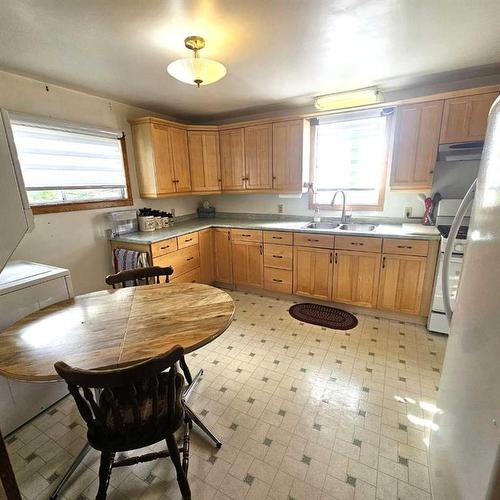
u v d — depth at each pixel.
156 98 2.96
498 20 1.63
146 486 1.33
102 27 1.62
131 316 1.46
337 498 1.26
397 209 3.15
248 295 3.59
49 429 1.66
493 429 0.73
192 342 1.21
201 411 1.74
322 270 3.08
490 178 0.94
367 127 3.15
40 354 1.16
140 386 1.33
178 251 3.17
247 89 2.77
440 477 1.13
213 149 3.72
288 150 3.34
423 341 2.47
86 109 2.77
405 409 1.73
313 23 1.64
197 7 1.46
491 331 0.81
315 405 1.78
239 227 3.48
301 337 2.57
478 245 1.00
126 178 3.22
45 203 2.55
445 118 2.51
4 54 1.92
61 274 1.87
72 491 1.31
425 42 1.89
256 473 1.37
